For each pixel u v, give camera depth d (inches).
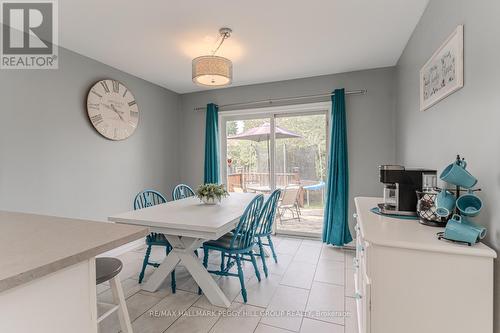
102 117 114.2
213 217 80.4
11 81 84.7
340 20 82.9
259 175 156.3
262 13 78.4
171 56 109.4
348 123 131.3
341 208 127.6
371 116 127.2
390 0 72.8
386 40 97.0
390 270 44.1
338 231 127.1
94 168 112.1
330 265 108.4
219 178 158.9
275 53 107.9
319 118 143.7
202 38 93.8
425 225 52.7
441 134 64.1
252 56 110.7
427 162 75.0
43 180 93.2
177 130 166.4
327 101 135.2
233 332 67.5
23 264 28.4
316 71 129.7
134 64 117.9
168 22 82.9
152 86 145.5
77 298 33.2
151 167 144.2
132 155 131.8
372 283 45.1
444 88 60.9
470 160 49.9
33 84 90.4
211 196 99.3
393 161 123.9
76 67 104.4
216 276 99.3
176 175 164.7
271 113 151.9
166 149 155.9
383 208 65.3
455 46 54.8
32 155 90.0
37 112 91.4
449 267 41.4
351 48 103.9
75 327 32.9
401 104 110.3
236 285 92.1
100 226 44.0
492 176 42.9
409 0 72.9
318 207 144.8
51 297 30.2
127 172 128.8
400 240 43.9
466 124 51.4
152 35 91.3
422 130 79.8
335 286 90.9
